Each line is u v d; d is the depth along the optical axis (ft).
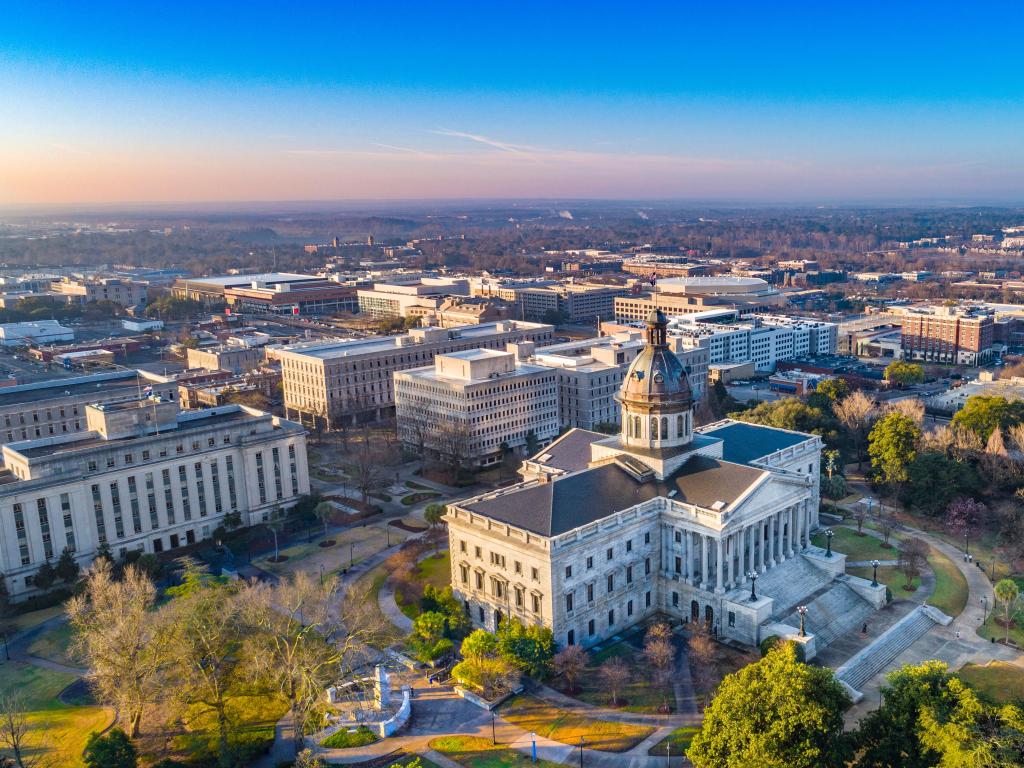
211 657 361.71
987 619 432.66
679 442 478.59
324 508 581.94
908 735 275.80
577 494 439.63
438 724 359.25
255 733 354.54
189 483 572.92
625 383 482.28
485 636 379.76
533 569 406.21
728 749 282.15
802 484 479.82
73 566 503.61
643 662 405.18
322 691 363.76
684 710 362.33
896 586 474.08
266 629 379.35
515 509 430.20
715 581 439.22
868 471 655.76
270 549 562.66
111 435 558.56
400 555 531.50
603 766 325.83
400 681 394.11
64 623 470.80
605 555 424.87
